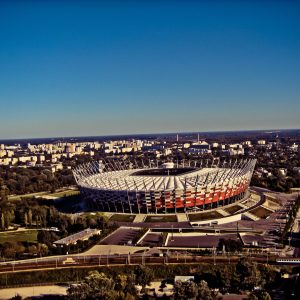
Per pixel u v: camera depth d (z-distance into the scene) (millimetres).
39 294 171500
